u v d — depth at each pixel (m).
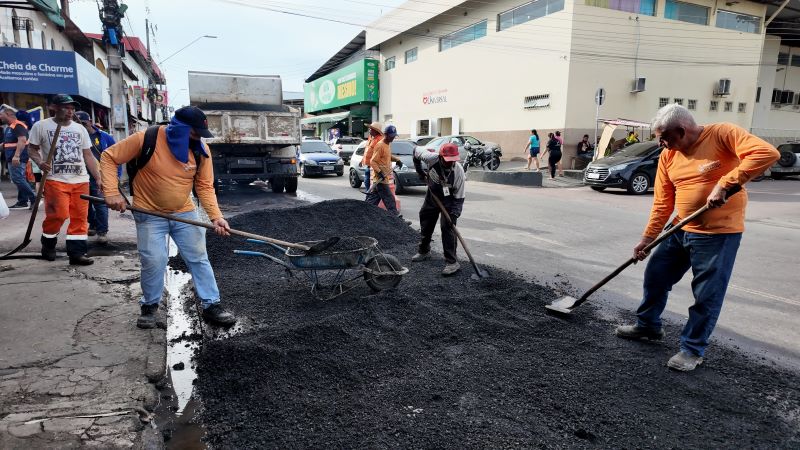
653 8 21.03
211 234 6.72
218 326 4.10
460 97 26.72
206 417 2.87
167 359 3.59
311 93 47.91
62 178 5.14
